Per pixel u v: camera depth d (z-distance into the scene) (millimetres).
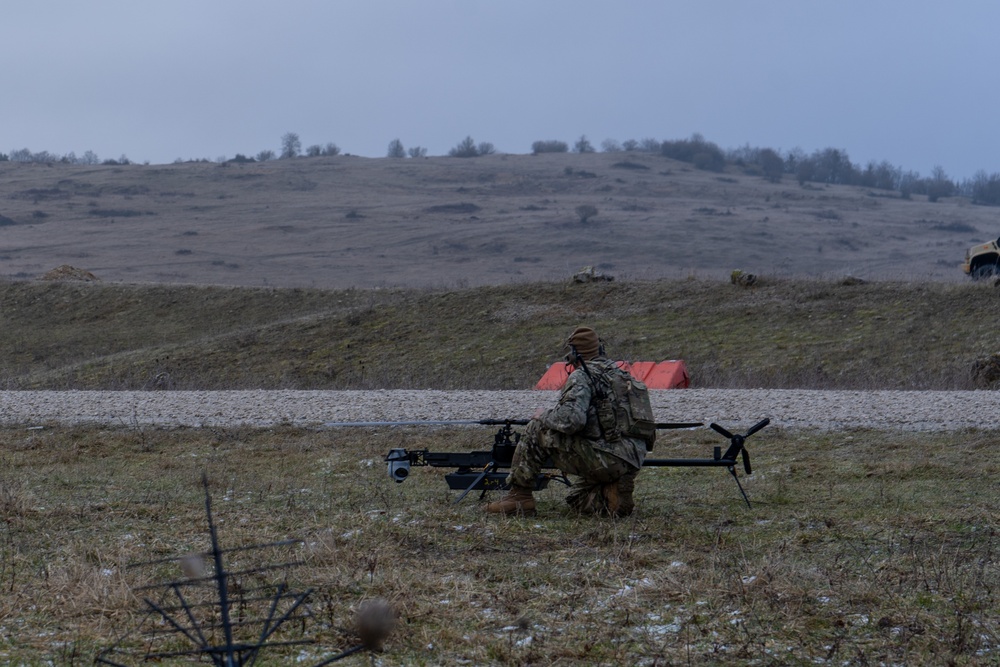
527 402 16031
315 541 6508
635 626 5004
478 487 7977
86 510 7836
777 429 12547
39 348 37406
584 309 32000
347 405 16062
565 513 7543
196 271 95688
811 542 6539
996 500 7805
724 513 7469
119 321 39469
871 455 10305
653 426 7387
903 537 6566
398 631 4883
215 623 5027
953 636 4746
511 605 5293
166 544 6723
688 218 137125
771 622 4988
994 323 25703
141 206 143875
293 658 4621
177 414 15508
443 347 30016
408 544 6594
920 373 22281
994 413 13156
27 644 4801
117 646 4758
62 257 104188
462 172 192000
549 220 131625
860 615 5086
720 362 26000
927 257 111562
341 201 152750
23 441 13180
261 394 17750
